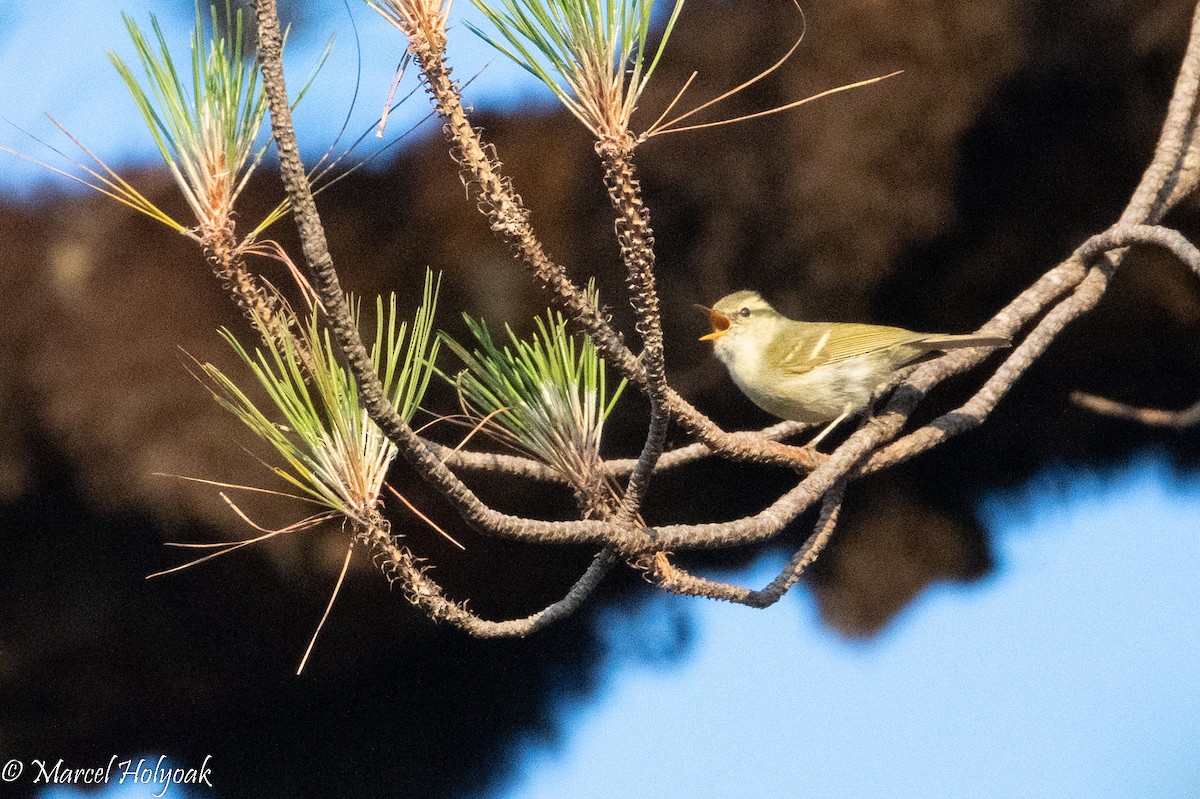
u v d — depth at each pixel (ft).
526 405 15.70
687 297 16.65
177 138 15.67
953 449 16.81
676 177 16.62
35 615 16.66
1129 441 16.81
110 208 16.63
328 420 15.70
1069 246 16.66
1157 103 16.58
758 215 16.61
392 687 16.83
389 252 16.65
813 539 15.80
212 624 16.70
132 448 16.56
